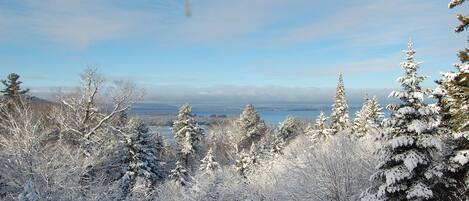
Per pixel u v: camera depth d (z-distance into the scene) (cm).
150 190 3541
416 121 1234
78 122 3128
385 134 1302
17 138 2431
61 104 3134
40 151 2441
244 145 7962
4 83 3878
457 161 1268
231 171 3141
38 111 3108
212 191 2830
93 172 2898
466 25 1086
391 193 1309
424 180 1275
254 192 2648
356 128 4588
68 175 2423
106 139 3219
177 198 2917
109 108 3319
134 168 3466
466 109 1273
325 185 2234
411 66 1241
